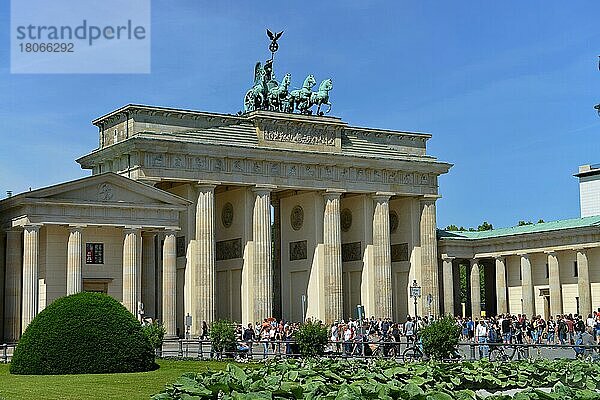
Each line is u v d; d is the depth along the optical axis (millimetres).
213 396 29172
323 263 146500
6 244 110312
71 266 105500
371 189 151250
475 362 43188
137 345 64625
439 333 74812
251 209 140375
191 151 132500
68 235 109062
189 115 136500
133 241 109500
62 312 62938
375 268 151875
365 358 74938
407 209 160000
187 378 31125
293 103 148875
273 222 160875
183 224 136250
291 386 30109
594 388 34594
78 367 61875
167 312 115812
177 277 137125
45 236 108500
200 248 133250
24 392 48844
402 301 160250
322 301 145875
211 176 134750
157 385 52938
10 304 108062
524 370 40562
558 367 41094
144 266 120375
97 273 108938
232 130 139375
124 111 134250
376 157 150500
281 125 143625
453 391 35000
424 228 157500
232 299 144500
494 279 172625
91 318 63062
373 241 152750
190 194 134875
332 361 44406
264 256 138875
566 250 145250
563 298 147375
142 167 128375
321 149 147375
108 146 132875
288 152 141375
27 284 103188
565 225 149250
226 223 146625
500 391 37719
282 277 156000
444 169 158125
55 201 104750
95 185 107812
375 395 29609
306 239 150500
